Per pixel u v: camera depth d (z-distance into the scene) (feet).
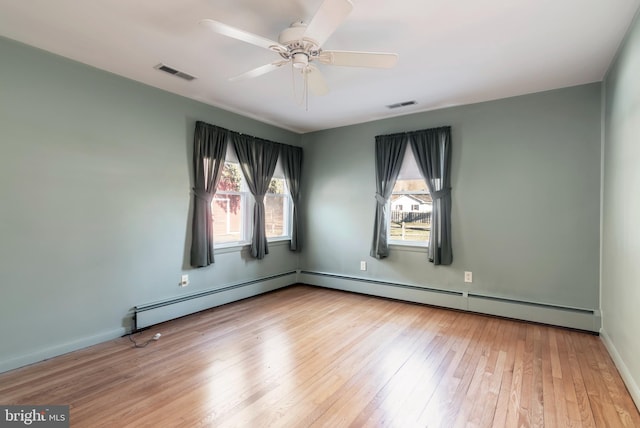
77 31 7.53
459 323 11.27
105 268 9.71
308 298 14.44
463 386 7.26
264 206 14.97
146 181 10.69
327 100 12.11
